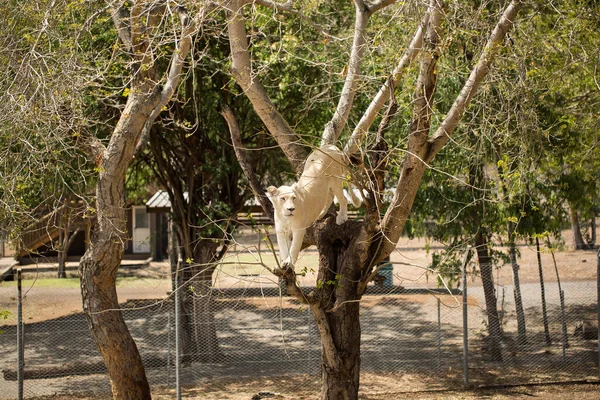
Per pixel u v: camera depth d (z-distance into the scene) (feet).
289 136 31.78
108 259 34.14
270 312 68.18
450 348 55.67
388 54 32.14
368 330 61.62
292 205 25.75
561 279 79.61
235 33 30.99
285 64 47.37
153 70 35.37
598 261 47.03
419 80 27.30
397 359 53.52
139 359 35.27
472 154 41.16
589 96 46.26
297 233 26.48
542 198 57.82
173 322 57.31
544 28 41.11
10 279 91.86
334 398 30.83
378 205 28.43
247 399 45.01
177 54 34.40
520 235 49.57
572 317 60.95
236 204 55.72
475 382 47.93
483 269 51.83
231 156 52.80
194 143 52.80
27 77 30.37
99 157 34.60
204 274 52.80
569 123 42.78
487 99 38.91
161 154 53.31
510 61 36.40
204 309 53.16
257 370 51.21
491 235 52.26
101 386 47.73
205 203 54.65
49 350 56.90
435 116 43.42
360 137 30.40
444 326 62.39
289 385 48.03
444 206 49.75
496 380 48.14
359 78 31.89
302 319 66.03
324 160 27.12
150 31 35.22
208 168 51.88
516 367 50.52
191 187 53.47
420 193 49.80
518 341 53.88
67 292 82.58
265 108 31.58
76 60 31.35
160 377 49.67
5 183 31.45
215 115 51.70
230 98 52.65
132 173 65.62
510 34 36.09
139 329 63.05
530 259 96.48
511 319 62.54
